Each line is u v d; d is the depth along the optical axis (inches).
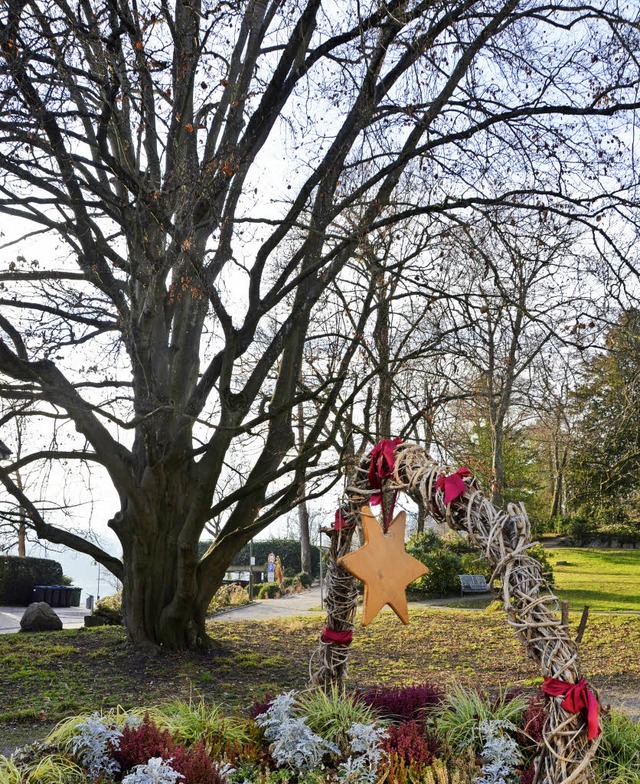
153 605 494.9
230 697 365.1
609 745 200.7
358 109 428.8
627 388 534.0
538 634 117.2
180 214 412.2
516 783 172.7
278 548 1454.2
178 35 388.2
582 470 1020.5
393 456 146.3
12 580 1119.0
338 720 196.4
